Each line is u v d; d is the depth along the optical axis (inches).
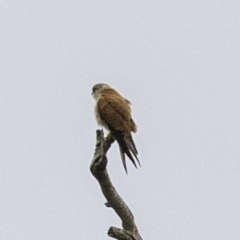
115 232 404.5
